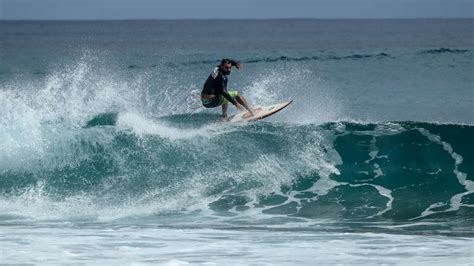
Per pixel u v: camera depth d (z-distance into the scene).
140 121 51.06
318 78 134.12
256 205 43.28
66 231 34.75
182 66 153.25
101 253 28.61
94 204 42.78
